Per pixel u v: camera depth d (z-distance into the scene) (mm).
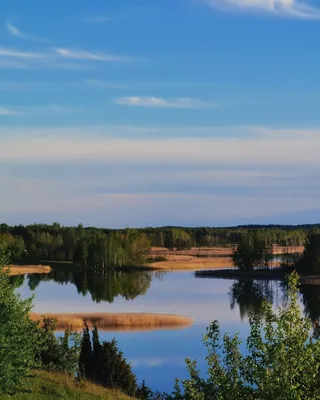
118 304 86875
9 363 17672
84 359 27578
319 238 137500
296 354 12227
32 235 198500
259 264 145125
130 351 49781
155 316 68000
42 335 27156
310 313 74250
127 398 23109
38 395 19734
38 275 139250
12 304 18891
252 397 12641
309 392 12234
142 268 157500
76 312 74812
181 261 176375
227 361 13320
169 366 44125
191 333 59031
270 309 13336
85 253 160875
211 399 13383
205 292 106188
